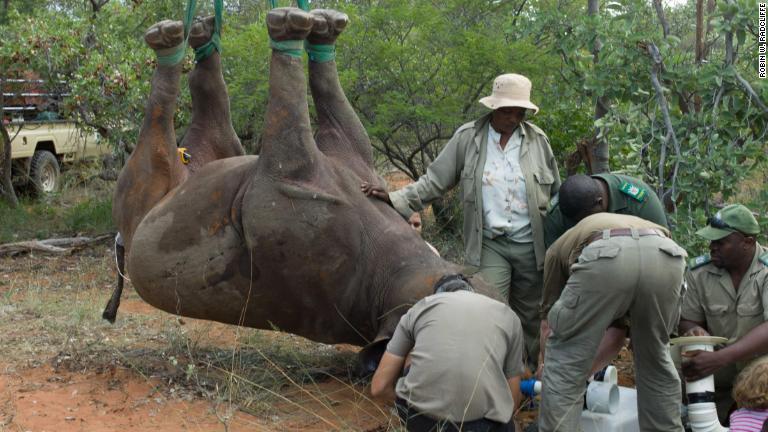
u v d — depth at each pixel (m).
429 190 5.70
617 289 4.16
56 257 10.41
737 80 6.08
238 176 5.35
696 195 6.05
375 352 5.16
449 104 9.80
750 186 8.02
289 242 5.12
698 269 5.10
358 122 5.79
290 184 5.12
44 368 5.70
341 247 5.17
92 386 5.38
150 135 5.71
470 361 3.95
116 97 10.69
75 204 14.02
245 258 5.28
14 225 12.20
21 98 13.75
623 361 6.51
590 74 6.53
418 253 5.27
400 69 10.21
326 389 5.66
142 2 12.09
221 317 5.52
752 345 4.56
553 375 4.37
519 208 5.61
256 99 9.92
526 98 5.52
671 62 6.44
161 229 5.46
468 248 5.72
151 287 5.54
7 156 13.34
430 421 3.97
